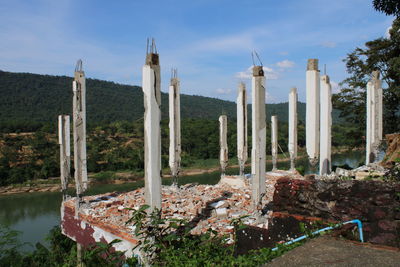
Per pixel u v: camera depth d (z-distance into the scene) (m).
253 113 7.47
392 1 9.13
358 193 4.14
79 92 9.55
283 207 4.69
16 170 42.84
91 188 38.25
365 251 3.30
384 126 20.47
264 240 4.71
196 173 43.62
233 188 11.77
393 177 5.79
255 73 7.38
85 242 8.81
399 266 2.95
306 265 3.02
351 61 22.28
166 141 49.56
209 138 53.84
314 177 7.77
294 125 14.34
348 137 23.50
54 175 45.16
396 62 17.67
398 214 3.73
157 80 6.75
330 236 3.75
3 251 7.30
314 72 8.42
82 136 9.59
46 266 7.75
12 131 62.59
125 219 8.18
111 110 105.00
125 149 53.22
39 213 27.33
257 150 7.45
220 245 4.61
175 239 4.76
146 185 6.68
